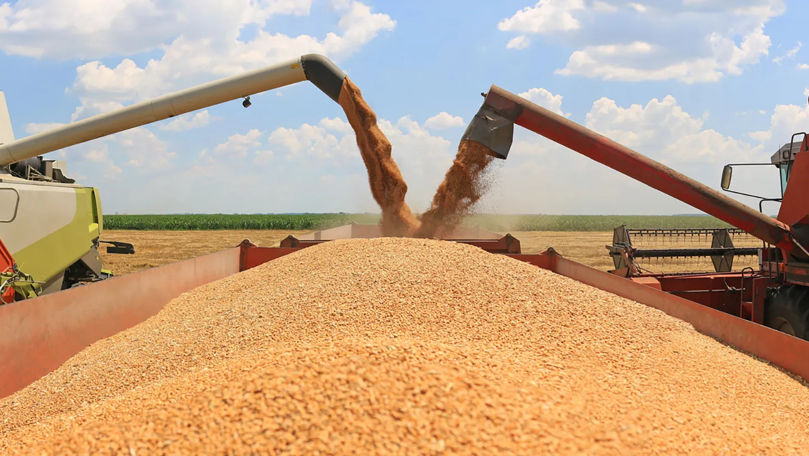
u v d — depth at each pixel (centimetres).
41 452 240
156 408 265
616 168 540
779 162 626
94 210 770
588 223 5103
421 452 210
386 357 272
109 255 1709
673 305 477
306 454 210
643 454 232
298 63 696
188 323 458
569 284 510
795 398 336
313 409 232
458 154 624
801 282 517
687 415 289
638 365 365
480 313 423
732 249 753
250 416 232
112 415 279
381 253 541
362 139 723
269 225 4225
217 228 4141
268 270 590
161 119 698
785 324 534
